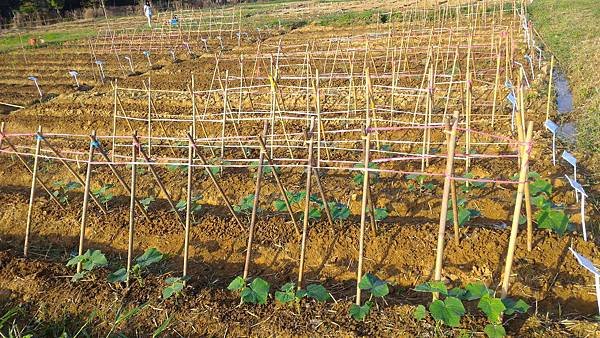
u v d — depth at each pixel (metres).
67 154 11.09
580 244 6.18
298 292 5.69
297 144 10.52
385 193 8.23
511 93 10.38
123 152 11.12
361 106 12.38
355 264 6.60
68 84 18.58
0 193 9.20
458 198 7.76
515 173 8.32
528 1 25.20
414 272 6.31
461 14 25.06
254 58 19.30
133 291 6.16
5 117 14.27
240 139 10.32
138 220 7.94
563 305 5.55
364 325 5.30
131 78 18.27
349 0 39.22
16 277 6.55
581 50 14.87
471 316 5.19
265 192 8.64
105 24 35.41
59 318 5.92
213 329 5.54
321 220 7.33
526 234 6.45
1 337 5.43
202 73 17.77
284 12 34.25
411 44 19.22
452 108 11.67
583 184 7.85
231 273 6.84
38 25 38.50
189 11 38.88
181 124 12.51
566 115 10.73
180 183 9.18
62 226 8.10
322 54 18.30
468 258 6.30
